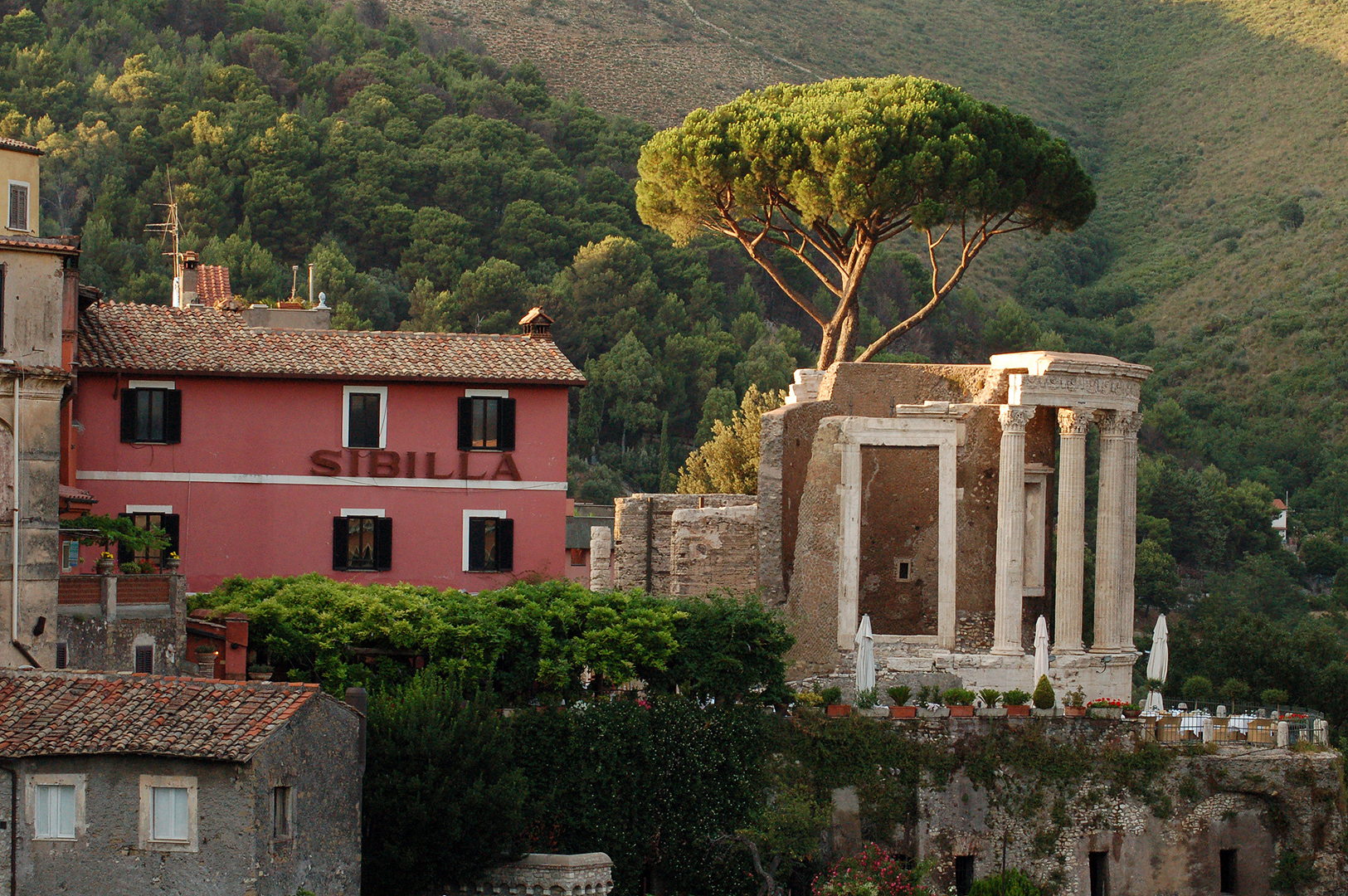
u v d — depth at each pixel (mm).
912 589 89625
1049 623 93312
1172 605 179000
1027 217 106375
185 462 80688
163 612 66875
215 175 199000
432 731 62500
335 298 185000
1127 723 80688
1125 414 91875
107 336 81438
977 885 75188
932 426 89250
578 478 172125
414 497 83000
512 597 71000
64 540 69250
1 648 62438
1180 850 80312
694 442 188375
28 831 54219
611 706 70500
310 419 82250
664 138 105562
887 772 76375
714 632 73125
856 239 105688
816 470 88000
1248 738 83000
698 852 71062
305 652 68375
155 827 53969
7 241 67312
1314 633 122750
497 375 83500
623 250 198250
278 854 54625
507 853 65000
